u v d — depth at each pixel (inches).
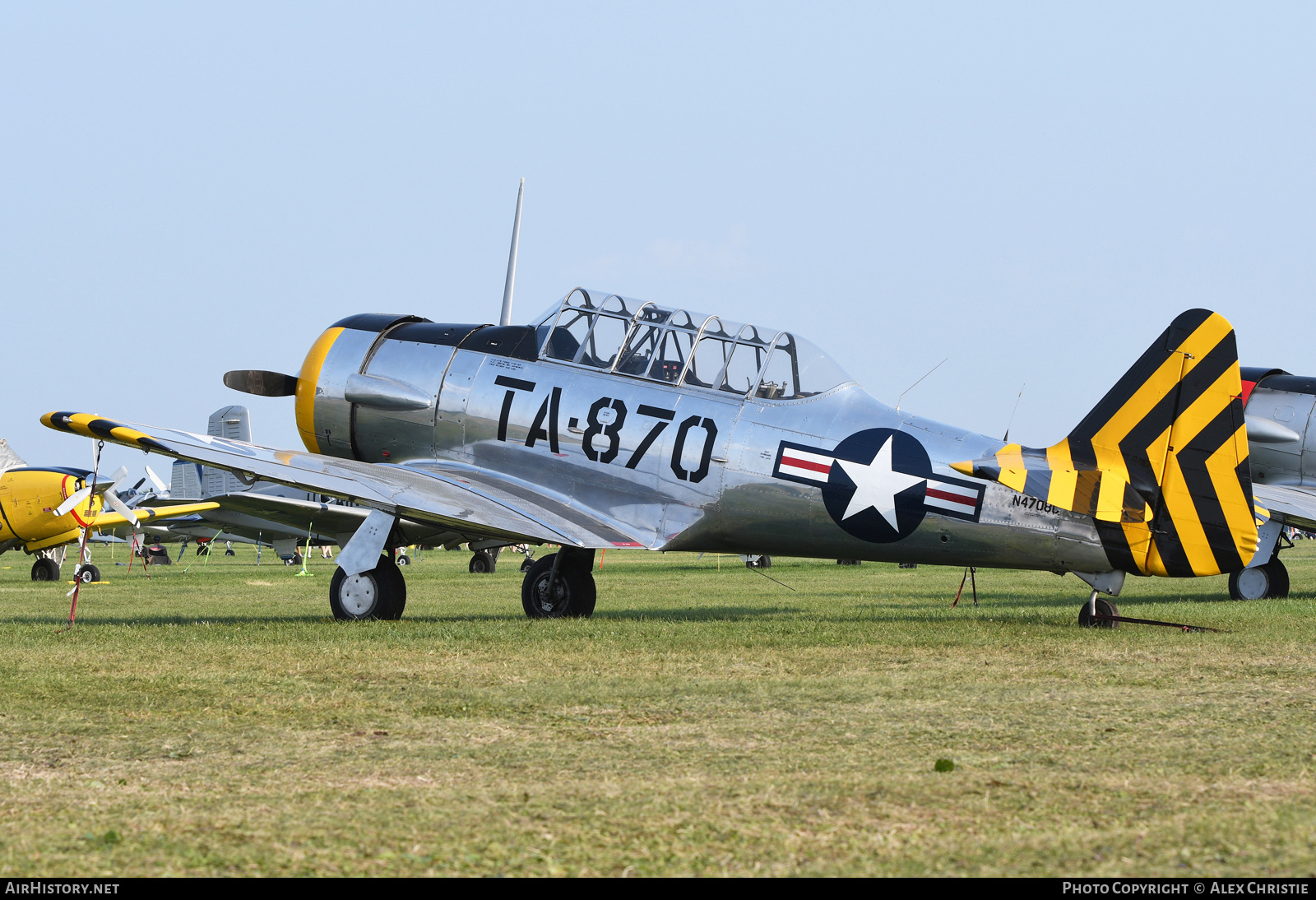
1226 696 734.5
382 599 1291.8
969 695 743.7
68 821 456.8
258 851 417.1
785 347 1339.8
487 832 439.5
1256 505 1908.2
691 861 403.5
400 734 629.6
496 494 1386.6
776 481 1299.2
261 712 692.7
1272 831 427.5
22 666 886.4
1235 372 1130.0
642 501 1369.3
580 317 1457.9
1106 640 1035.3
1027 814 455.2
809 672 849.5
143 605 1764.3
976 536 1220.5
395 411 1536.7
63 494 2878.9
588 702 725.3
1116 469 1152.8
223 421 3331.7
